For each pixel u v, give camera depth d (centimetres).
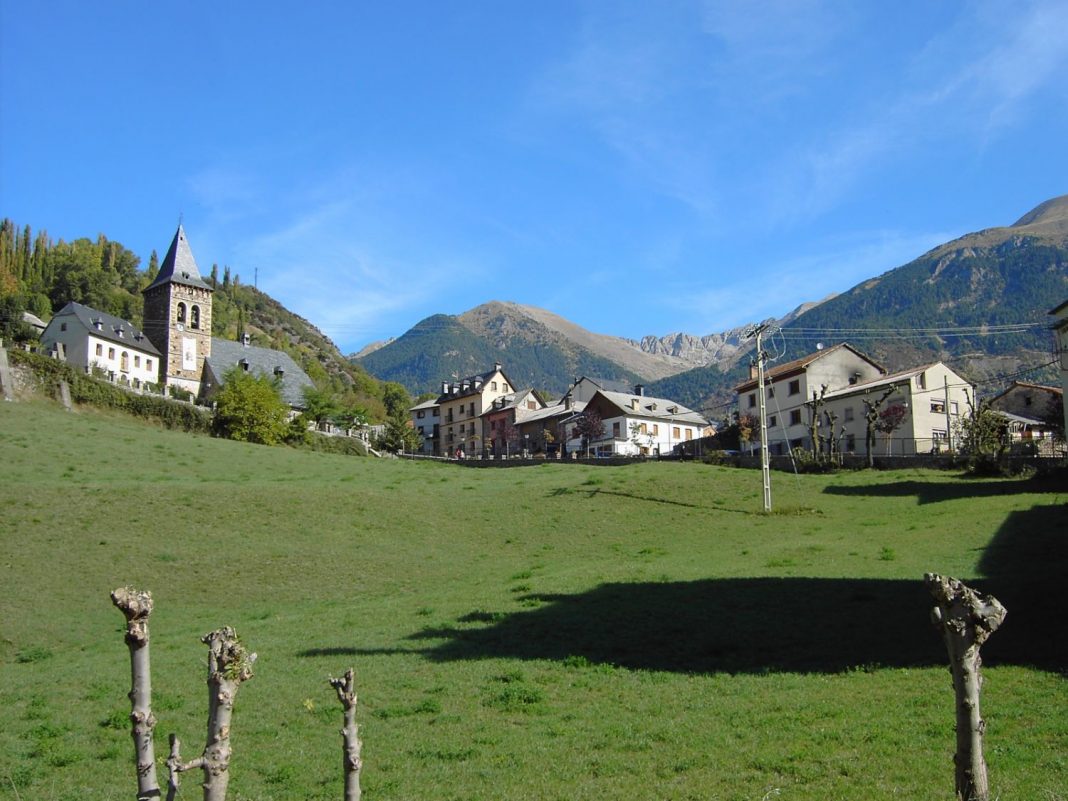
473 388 15050
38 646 2769
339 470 6706
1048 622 2106
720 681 1864
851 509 4856
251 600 3375
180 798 1366
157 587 3431
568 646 2234
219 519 4359
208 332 12812
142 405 8462
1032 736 1395
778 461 6931
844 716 1573
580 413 12006
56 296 17588
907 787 1224
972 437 6341
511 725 1658
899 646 2027
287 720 1747
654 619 2438
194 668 2266
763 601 2556
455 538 4481
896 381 7844
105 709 1903
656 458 8206
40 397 7706
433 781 1385
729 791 1268
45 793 1412
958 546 3344
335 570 3788
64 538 3828
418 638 2439
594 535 4506
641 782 1331
